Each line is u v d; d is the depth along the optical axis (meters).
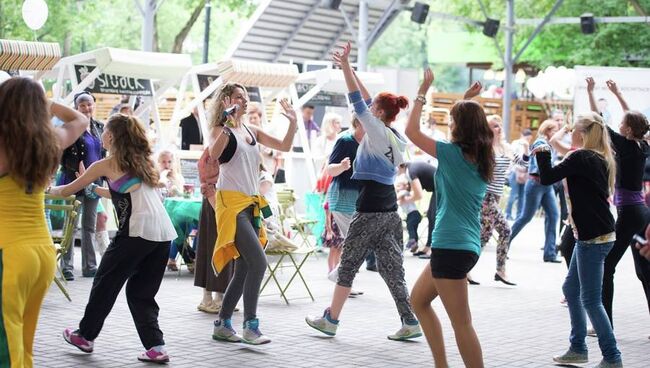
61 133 6.27
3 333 5.89
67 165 12.45
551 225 16.80
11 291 5.91
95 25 39.22
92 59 15.65
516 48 36.41
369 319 10.66
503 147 13.47
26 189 5.98
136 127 8.21
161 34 44.19
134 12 41.38
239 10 35.84
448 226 7.20
